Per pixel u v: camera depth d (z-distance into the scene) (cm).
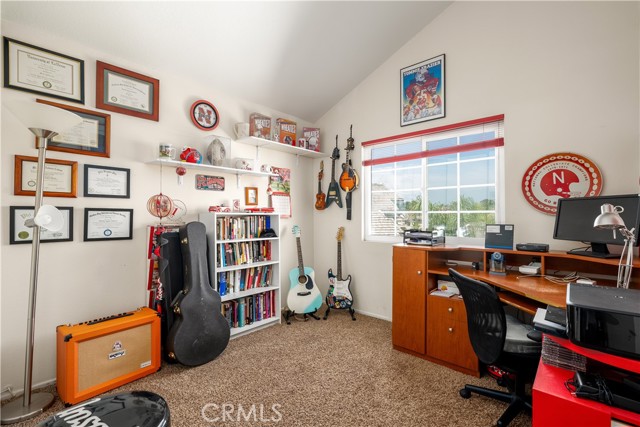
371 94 341
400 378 209
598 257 183
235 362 231
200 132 285
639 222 167
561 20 228
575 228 202
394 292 258
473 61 270
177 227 262
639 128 199
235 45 255
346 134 364
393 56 323
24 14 189
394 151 329
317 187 397
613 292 110
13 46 190
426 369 222
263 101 332
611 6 209
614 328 91
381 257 332
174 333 217
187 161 256
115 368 197
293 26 255
